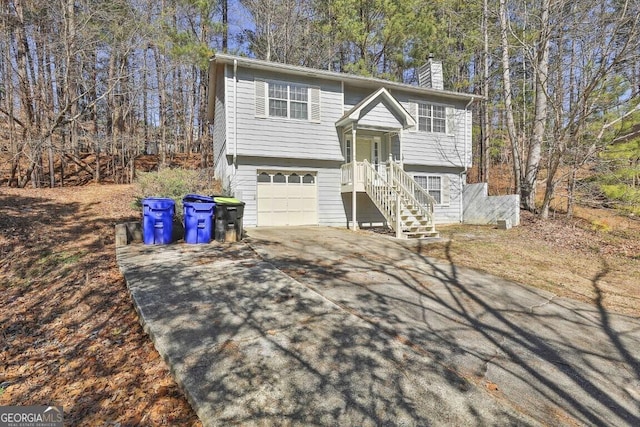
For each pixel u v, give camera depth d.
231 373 3.26
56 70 13.96
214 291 5.23
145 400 3.10
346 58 22.69
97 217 10.15
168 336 3.88
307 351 3.71
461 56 17.80
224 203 8.57
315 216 13.10
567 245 10.12
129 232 8.04
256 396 2.97
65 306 5.08
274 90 12.18
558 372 3.70
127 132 19.50
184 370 3.28
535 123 14.30
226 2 21.77
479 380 3.42
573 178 13.27
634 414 3.09
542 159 16.11
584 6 12.15
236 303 4.85
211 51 15.47
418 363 3.64
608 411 3.11
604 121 12.95
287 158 12.44
